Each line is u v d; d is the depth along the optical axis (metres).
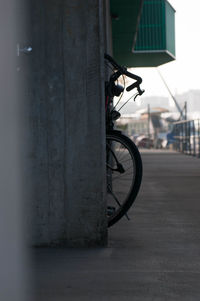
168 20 17.12
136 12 12.52
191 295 2.02
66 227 2.96
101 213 2.95
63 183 2.95
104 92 3.13
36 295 2.02
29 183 2.96
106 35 5.85
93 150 2.92
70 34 2.94
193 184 7.15
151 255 2.77
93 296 2.01
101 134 2.92
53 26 2.95
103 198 2.95
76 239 2.97
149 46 17.12
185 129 18.80
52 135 2.95
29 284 2.16
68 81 2.94
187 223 3.89
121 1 11.43
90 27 2.92
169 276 2.32
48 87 2.95
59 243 2.97
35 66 2.95
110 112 3.49
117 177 3.40
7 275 1.12
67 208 2.96
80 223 2.96
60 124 2.94
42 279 2.27
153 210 4.62
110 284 2.19
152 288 2.12
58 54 2.95
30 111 2.95
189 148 17.86
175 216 4.26
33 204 2.96
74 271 2.42
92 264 2.55
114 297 2.00
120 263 2.58
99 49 2.92
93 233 2.96
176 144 22.86
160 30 16.91
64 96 2.94
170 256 2.74
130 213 4.44
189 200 5.35
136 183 3.25
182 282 2.22
